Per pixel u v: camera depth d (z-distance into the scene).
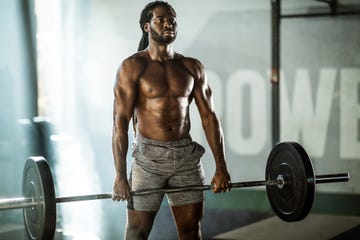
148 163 3.73
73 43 9.73
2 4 9.11
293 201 3.98
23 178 3.72
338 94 8.64
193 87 3.82
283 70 8.88
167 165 3.73
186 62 3.81
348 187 8.62
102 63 9.79
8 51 9.09
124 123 3.69
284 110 8.90
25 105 9.04
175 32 3.74
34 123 8.23
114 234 6.17
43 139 8.25
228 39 9.13
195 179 3.83
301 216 3.94
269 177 4.18
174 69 3.74
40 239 3.50
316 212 7.47
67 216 6.96
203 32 9.26
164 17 3.70
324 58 8.67
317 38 8.69
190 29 9.32
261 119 9.03
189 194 3.81
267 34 8.94
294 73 8.83
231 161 9.21
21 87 9.06
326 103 8.70
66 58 9.76
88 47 9.81
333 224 6.70
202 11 9.24
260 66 9.00
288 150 3.97
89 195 3.61
